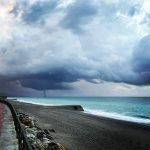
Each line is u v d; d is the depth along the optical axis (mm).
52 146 11914
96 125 30641
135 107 111562
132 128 29719
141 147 18625
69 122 32062
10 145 10672
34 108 59031
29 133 14320
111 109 91500
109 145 18531
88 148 16844
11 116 23188
